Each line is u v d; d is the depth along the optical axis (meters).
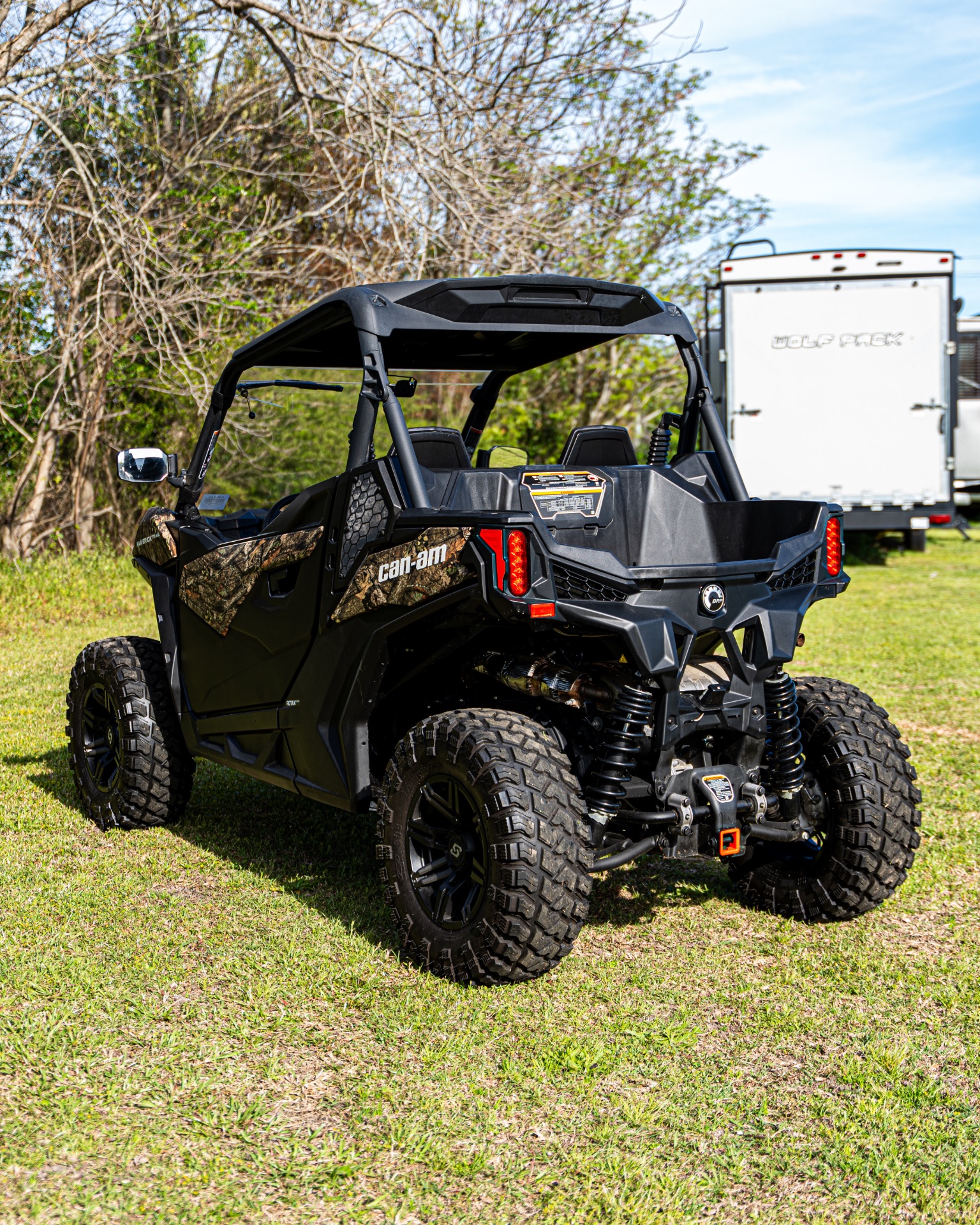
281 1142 2.44
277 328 3.92
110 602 11.49
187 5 12.56
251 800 5.12
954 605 11.20
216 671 4.26
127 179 13.23
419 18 11.38
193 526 4.55
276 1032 2.93
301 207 14.93
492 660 3.42
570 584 3.00
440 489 3.43
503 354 4.34
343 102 11.79
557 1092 2.64
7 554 13.27
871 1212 2.22
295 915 3.71
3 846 4.45
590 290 3.64
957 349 13.55
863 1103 2.57
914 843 3.57
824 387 13.73
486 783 3.03
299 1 11.98
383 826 3.34
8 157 12.13
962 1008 3.07
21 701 7.18
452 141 12.01
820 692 3.69
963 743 5.93
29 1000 3.09
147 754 4.54
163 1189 2.28
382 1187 2.29
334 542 3.52
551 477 3.57
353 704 3.45
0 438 13.86
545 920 3.01
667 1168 2.35
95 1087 2.65
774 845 3.80
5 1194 2.27
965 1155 2.40
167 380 13.34
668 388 17.83
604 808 3.13
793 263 13.62
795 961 3.38
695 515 3.79
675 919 3.75
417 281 3.48
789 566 3.31
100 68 12.35
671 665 2.99
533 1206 2.23
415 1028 2.94
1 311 12.52
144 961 3.33
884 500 13.77
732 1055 2.82
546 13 12.53
